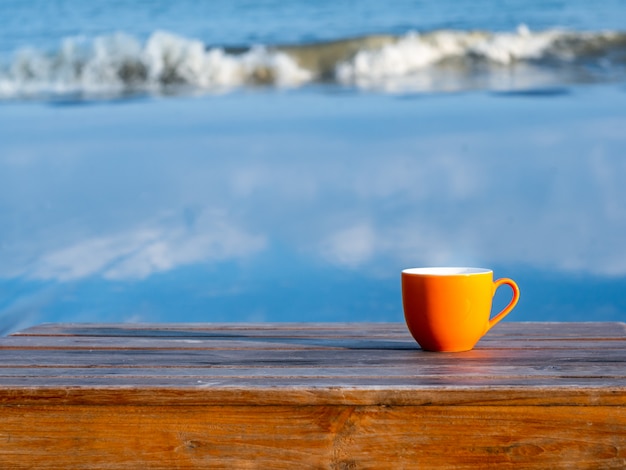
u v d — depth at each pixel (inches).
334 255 152.4
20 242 161.9
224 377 34.5
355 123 229.0
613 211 172.9
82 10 286.5
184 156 211.2
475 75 271.4
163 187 195.8
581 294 131.7
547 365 36.3
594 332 44.4
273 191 189.5
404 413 32.8
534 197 180.2
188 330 46.1
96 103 261.7
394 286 137.3
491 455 32.7
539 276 140.9
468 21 282.5
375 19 282.8
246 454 33.1
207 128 231.5
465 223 168.2
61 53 276.4
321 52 276.2
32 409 33.2
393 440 32.9
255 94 263.1
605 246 154.3
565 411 32.5
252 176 199.6
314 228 168.1
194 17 285.4
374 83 267.9
